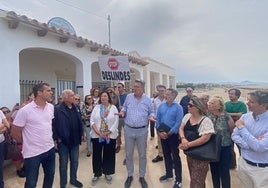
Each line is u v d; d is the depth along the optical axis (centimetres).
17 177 526
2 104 562
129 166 479
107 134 481
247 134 294
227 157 387
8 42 576
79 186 468
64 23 928
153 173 543
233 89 528
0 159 431
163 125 460
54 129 436
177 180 455
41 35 656
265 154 288
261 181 289
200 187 345
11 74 584
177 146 456
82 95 845
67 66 1124
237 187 466
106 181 498
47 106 371
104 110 489
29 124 347
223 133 386
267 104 290
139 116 464
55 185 480
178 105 466
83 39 790
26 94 908
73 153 464
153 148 761
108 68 735
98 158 491
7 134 488
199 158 334
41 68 988
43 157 358
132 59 1195
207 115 368
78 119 465
